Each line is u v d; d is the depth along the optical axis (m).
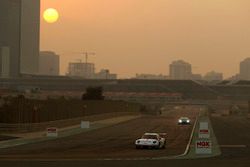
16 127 181.88
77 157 92.75
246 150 116.75
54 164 73.12
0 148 119.88
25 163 74.69
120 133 192.25
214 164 76.00
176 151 114.50
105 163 75.94
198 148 104.06
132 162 78.94
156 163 77.12
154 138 123.62
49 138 162.00
